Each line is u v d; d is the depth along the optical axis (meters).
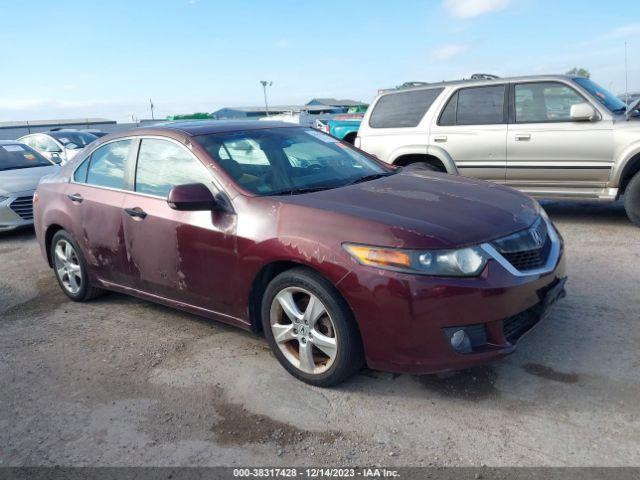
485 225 3.20
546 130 6.88
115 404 3.43
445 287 2.92
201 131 4.25
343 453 2.81
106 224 4.57
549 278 3.30
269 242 3.41
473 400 3.17
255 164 4.01
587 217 7.49
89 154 5.02
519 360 3.56
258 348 4.04
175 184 4.09
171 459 2.87
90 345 4.32
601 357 3.53
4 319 5.03
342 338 3.19
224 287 3.77
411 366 3.04
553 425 2.89
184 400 3.41
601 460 2.61
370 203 3.44
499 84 7.21
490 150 7.26
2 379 3.87
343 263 3.09
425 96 7.73
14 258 7.28
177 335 4.39
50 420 3.32
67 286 5.32
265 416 3.17
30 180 8.74
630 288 4.66
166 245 4.06
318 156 4.41
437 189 3.81
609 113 6.58
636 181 6.46
